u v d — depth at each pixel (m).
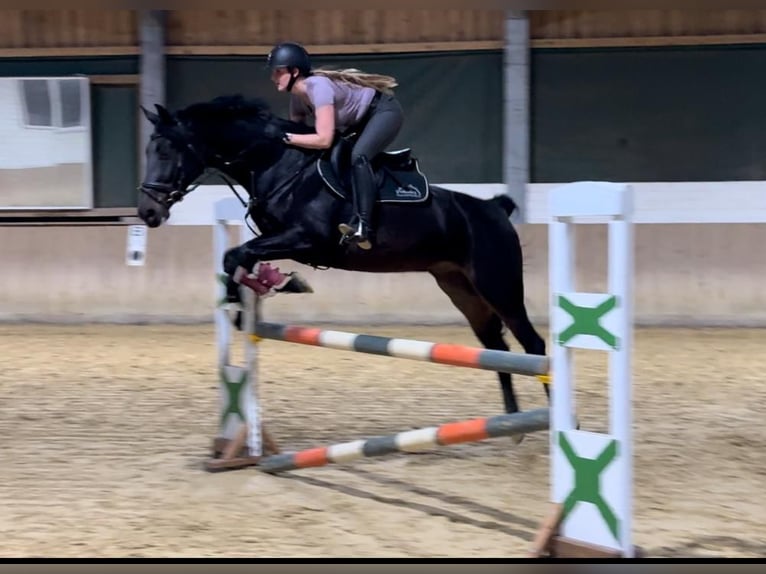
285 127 4.49
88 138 9.78
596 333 2.95
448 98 9.62
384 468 4.38
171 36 9.76
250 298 4.32
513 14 9.28
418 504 3.79
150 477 4.18
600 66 9.45
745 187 9.28
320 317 9.28
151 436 4.95
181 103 9.77
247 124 4.44
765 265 9.04
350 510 3.70
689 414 5.49
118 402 5.79
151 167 4.38
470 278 4.74
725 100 9.36
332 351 7.88
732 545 3.28
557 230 3.05
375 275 9.30
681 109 9.41
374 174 4.46
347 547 3.26
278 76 4.41
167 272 9.38
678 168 9.46
